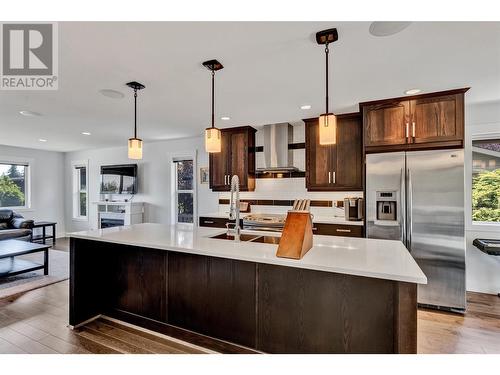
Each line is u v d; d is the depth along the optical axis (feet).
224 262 6.72
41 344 7.13
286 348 6.03
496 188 10.98
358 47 6.37
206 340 6.98
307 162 13.10
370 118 10.46
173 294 7.44
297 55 6.75
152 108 11.09
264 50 6.49
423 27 5.55
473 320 8.61
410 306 4.93
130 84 8.46
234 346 6.63
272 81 8.39
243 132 14.64
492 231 10.69
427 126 9.61
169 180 18.71
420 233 9.47
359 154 12.06
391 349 5.10
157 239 7.47
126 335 7.56
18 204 20.65
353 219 12.05
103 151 21.45
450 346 7.13
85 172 22.91
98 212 21.07
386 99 10.14
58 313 8.94
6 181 20.03
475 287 10.98
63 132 15.46
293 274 5.94
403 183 9.66
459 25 5.47
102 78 8.04
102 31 5.63
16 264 12.37
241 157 14.70
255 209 15.51
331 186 12.59
